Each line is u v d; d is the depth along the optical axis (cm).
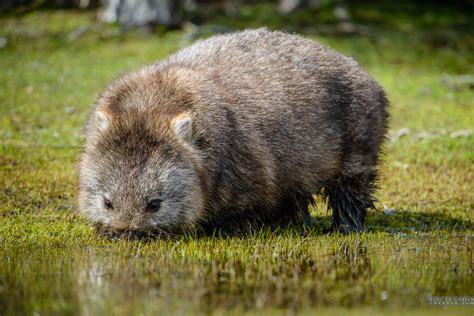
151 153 1138
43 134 1975
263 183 1256
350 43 3219
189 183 1155
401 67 2950
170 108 1188
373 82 1427
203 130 1183
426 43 3344
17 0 3528
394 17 3738
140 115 1170
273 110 1280
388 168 1792
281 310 893
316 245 1224
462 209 1552
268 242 1208
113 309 887
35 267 1057
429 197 1620
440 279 1030
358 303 926
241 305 905
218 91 1231
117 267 1054
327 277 1029
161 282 989
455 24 3716
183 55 1337
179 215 1154
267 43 1359
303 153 1316
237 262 1096
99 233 1192
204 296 937
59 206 1474
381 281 1015
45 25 3284
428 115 2283
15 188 1557
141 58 2820
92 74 2639
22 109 2203
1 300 920
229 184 1213
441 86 2672
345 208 1416
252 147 1234
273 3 3841
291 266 1084
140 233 1140
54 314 872
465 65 3056
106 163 1141
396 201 1600
